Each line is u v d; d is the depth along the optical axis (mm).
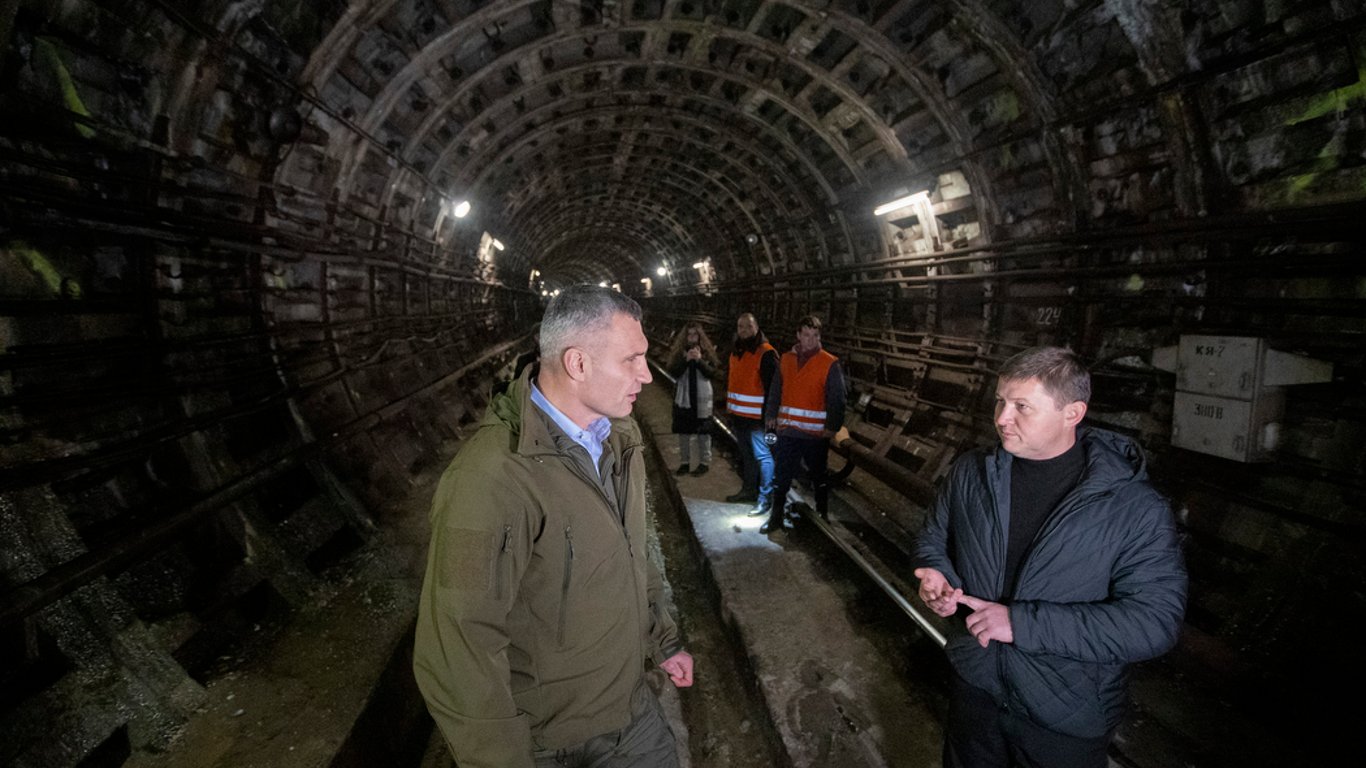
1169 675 3119
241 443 4523
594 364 1339
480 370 12273
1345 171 3211
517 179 11961
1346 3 2828
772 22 5934
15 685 2268
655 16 6078
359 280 7090
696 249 18844
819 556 4430
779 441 4516
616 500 1538
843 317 10086
